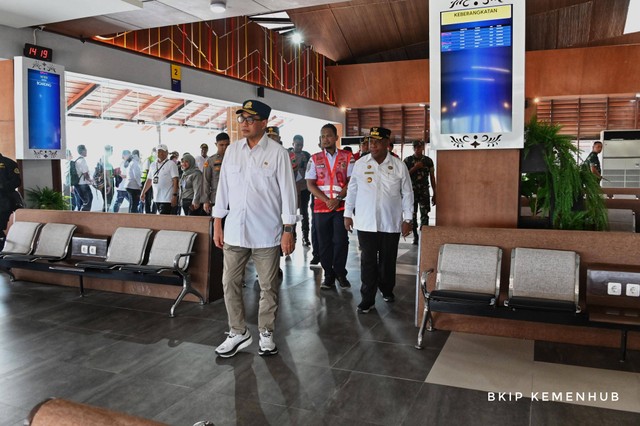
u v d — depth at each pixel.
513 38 4.25
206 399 3.14
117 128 10.51
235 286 3.87
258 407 3.04
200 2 7.20
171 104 11.73
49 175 8.35
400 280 6.37
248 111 3.77
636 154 13.53
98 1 6.62
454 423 2.83
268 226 3.83
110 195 10.48
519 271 3.94
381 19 14.23
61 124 8.21
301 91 16.27
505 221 4.47
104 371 3.57
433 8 4.44
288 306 5.21
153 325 4.60
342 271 5.93
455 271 4.12
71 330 4.47
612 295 3.65
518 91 4.28
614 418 2.86
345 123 19.05
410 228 5.23
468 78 4.40
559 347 3.95
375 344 4.08
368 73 17.23
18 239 6.24
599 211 4.44
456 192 4.60
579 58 14.98
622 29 13.81
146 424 1.09
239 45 13.13
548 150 4.45
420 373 3.50
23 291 5.89
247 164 3.81
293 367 3.63
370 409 3.00
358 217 5.09
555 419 2.85
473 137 4.42
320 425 2.82
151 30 10.27
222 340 4.20
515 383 3.33
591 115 16.31
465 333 4.32
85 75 8.88
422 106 18.16
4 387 3.33
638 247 3.84
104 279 5.89
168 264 5.18
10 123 7.75
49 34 8.20
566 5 13.48
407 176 5.15
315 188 5.85
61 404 1.17
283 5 7.43
